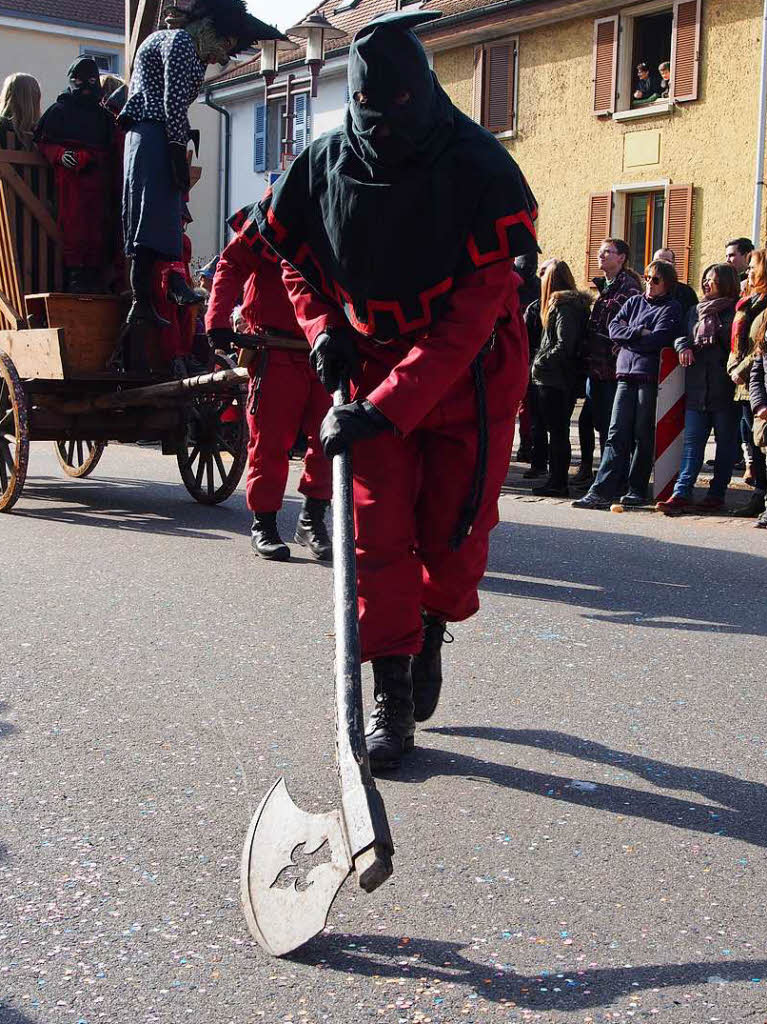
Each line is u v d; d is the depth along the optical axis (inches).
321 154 131.2
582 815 127.0
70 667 176.2
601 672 181.6
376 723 139.2
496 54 910.4
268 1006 89.8
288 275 139.3
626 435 355.9
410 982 93.4
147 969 94.6
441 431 134.4
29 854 114.6
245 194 1277.1
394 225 124.4
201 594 226.2
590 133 854.5
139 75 312.8
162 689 166.7
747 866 115.6
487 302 125.3
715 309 339.3
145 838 118.6
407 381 122.5
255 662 180.9
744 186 769.6
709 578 254.2
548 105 880.3
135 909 104.3
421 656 146.3
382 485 133.8
